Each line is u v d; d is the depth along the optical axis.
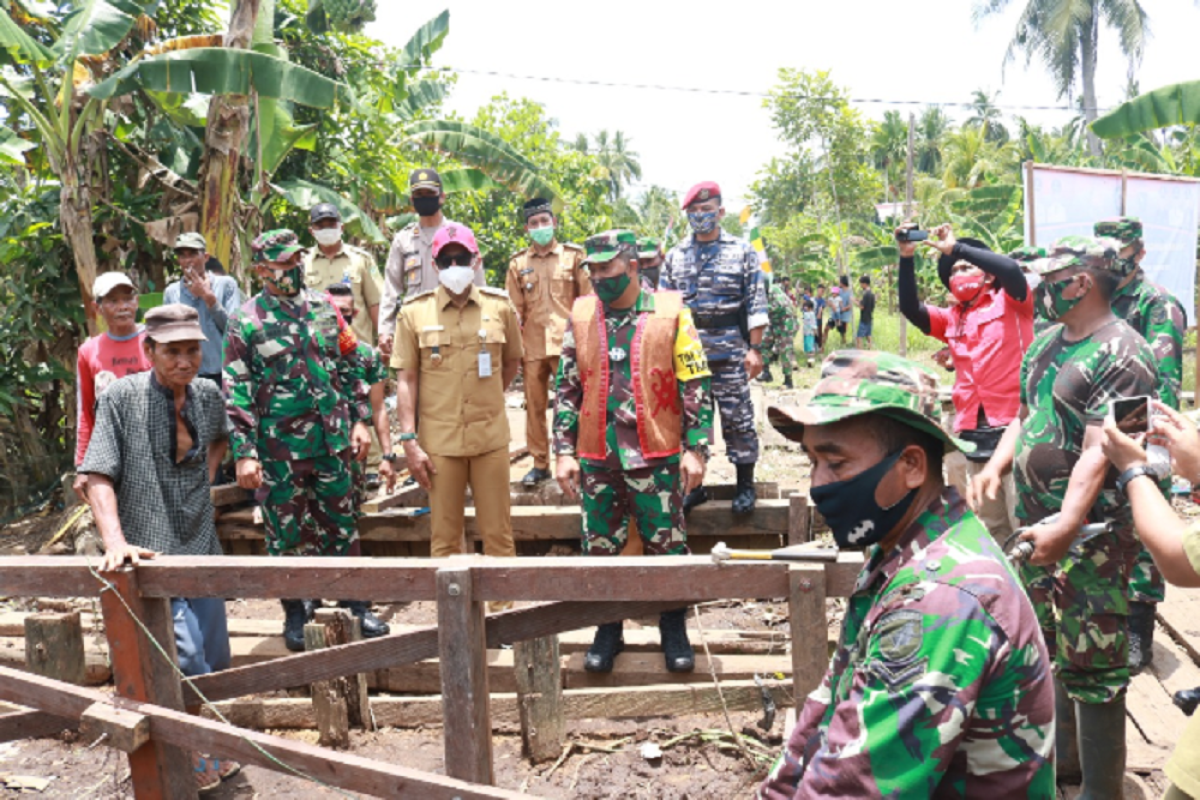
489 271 19.17
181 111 8.63
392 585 2.71
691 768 3.68
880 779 1.37
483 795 2.43
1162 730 3.64
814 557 2.49
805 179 26.05
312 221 6.53
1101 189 7.94
